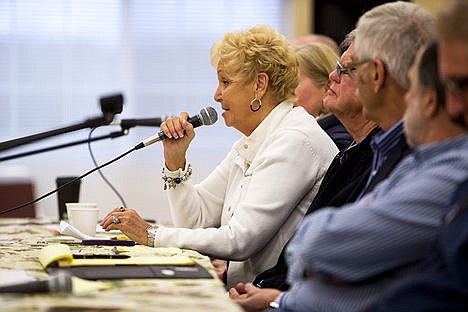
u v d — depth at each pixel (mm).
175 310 2299
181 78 9141
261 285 3648
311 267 2418
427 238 2248
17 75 8930
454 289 2115
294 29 9148
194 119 4301
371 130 3639
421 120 2391
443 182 2254
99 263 3107
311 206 3633
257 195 3854
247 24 9164
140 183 9078
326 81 5242
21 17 8898
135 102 9094
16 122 8945
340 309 2416
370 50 3041
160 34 9102
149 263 3137
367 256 2311
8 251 3596
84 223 4176
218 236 3793
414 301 2160
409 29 2992
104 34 9031
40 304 2346
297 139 3936
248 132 4219
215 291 2629
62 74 8984
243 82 4102
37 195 8836
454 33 2188
